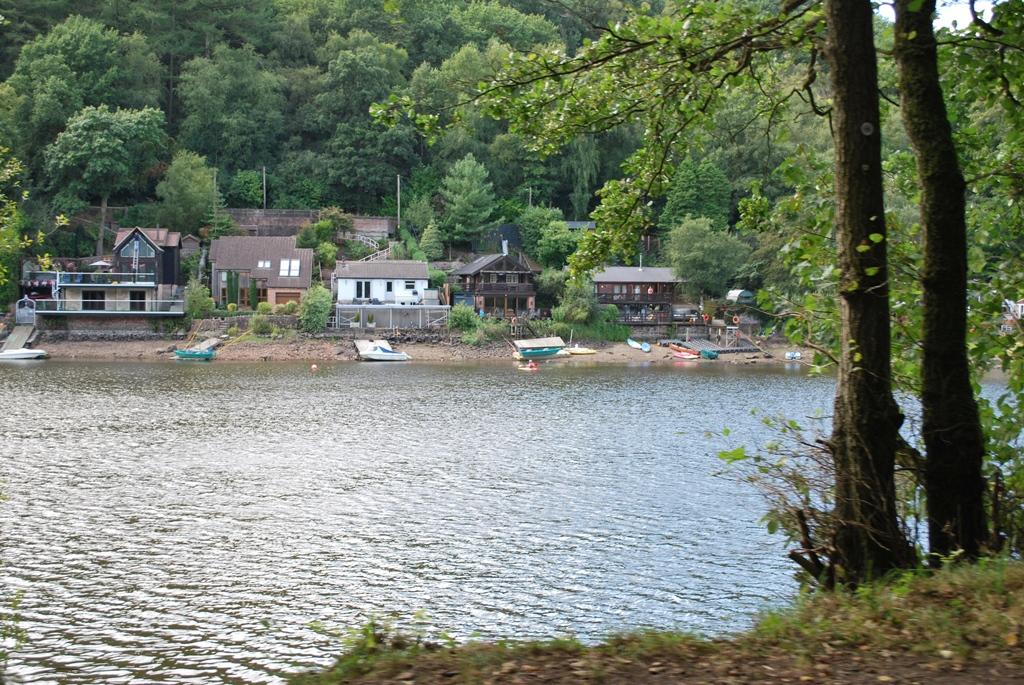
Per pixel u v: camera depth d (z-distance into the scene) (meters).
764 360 78.88
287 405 46.69
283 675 14.67
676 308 92.62
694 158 99.50
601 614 17.28
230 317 81.00
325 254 92.81
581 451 33.94
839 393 9.80
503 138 108.25
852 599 8.85
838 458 9.75
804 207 11.99
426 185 107.69
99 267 82.81
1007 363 11.55
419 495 26.91
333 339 79.19
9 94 89.00
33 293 82.38
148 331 79.31
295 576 19.56
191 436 36.88
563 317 85.06
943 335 10.20
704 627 16.34
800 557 10.05
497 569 20.08
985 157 12.47
